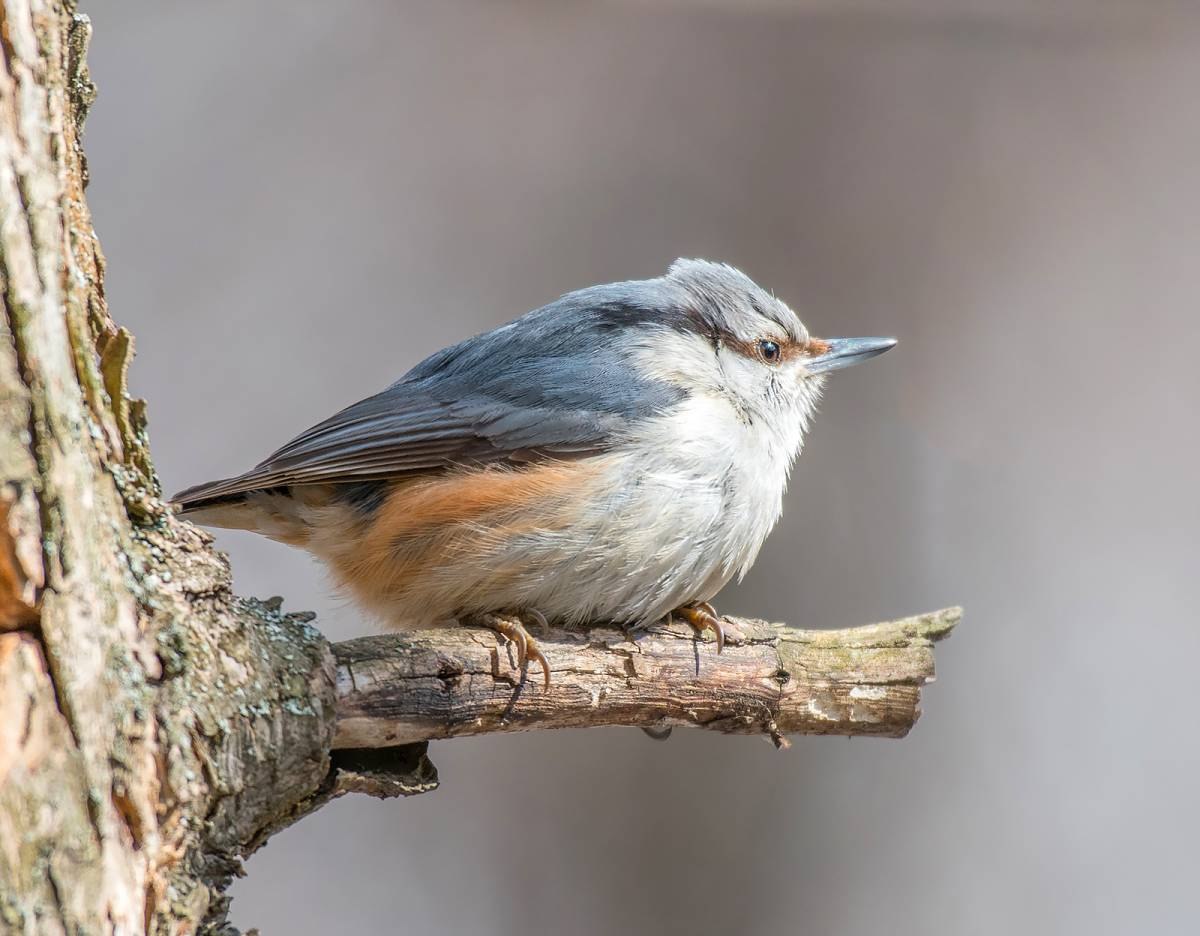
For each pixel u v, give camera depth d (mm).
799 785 11516
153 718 4367
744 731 6512
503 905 11188
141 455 4715
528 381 7289
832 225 12859
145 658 4402
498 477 6859
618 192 12945
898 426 12609
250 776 4652
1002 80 13258
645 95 13164
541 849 11344
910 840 11375
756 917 11055
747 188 12906
